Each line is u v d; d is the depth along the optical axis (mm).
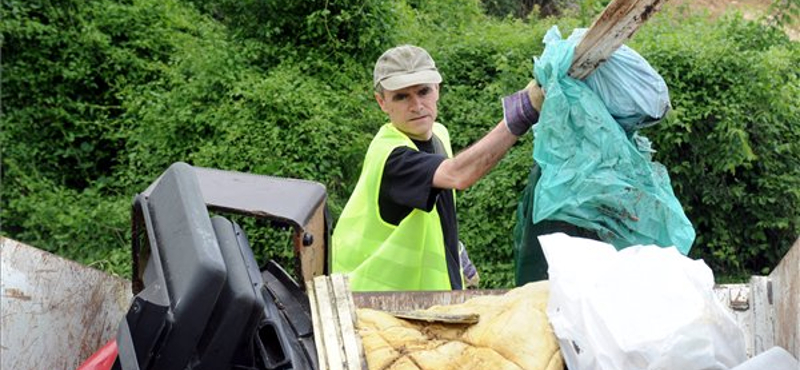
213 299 1973
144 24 8727
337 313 2338
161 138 7191
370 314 2373
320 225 2697
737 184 6520
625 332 2035
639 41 7102
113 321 2791
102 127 8062
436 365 2176
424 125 3256
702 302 2072
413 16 8891
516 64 7664
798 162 6594
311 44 7820
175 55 8188
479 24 9492
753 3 12492
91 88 8312
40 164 7957
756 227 6547
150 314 1935
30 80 8031
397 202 3076
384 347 2229
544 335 2207
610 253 2303
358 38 7871
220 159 6727
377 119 7109
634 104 2896
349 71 7633
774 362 1964
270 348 2176
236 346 2055
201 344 2049
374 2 7871
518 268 3230
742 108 6453
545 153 2896
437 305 2812
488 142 2934
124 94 8031
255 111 6914
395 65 3205
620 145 2848
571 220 2900
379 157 3143
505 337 2211
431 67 3256
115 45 8547
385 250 3135
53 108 8055
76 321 2516
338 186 6824
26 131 7969
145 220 2348
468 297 2887
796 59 7086
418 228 3150
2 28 7855
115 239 6887
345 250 3252
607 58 2826
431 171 3016
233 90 7078
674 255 2256
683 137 6324
